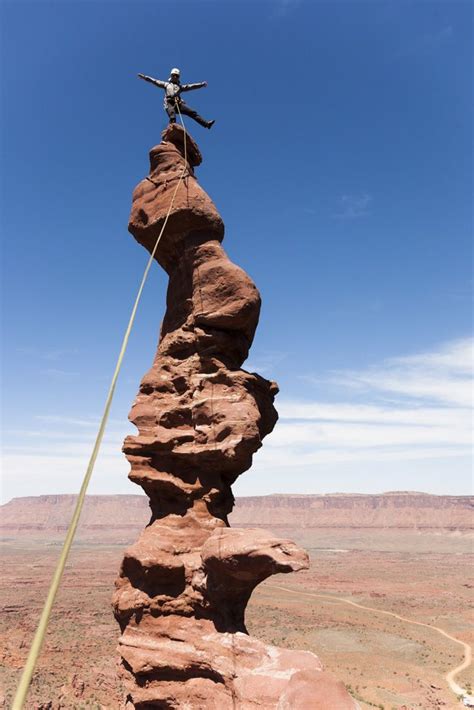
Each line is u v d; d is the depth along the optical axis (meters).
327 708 12.68
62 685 54.91
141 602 20.06
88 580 163.62
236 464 21.42
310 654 17.08
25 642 73.38
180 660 18.61
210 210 24.02
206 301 23.09
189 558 20.41
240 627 19.83
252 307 22.86
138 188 25.59
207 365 22.92
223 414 21.58
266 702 15.55
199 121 26.62
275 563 16.92
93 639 79.31
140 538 21.44
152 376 23.45
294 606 124.62
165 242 24.86
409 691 63.41
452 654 82.31
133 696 19.22
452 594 147.12
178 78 26.34
